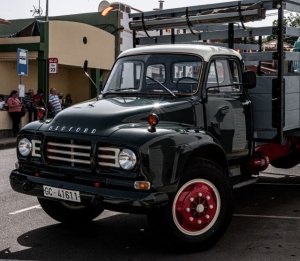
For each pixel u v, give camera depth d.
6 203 7.70
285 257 5.22
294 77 7.00
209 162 5.52
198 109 5.91
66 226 6.44
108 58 26.34
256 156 7.03
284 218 6.84
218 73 6.31
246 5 6.77
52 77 25.50
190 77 6.13
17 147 5.87
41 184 5.40
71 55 23.77
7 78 23.64
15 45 22.55
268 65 7.68
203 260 5.12
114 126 5.24
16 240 5.82
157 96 6.17
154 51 6.49
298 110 7.18
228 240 5.81
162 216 5.06
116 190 4.93
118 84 6.62
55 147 5.46
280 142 6.68
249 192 8.56
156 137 5.02
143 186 4.88
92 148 5.14
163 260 5.13
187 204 5.23
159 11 7.57
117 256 5.27
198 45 6.50
